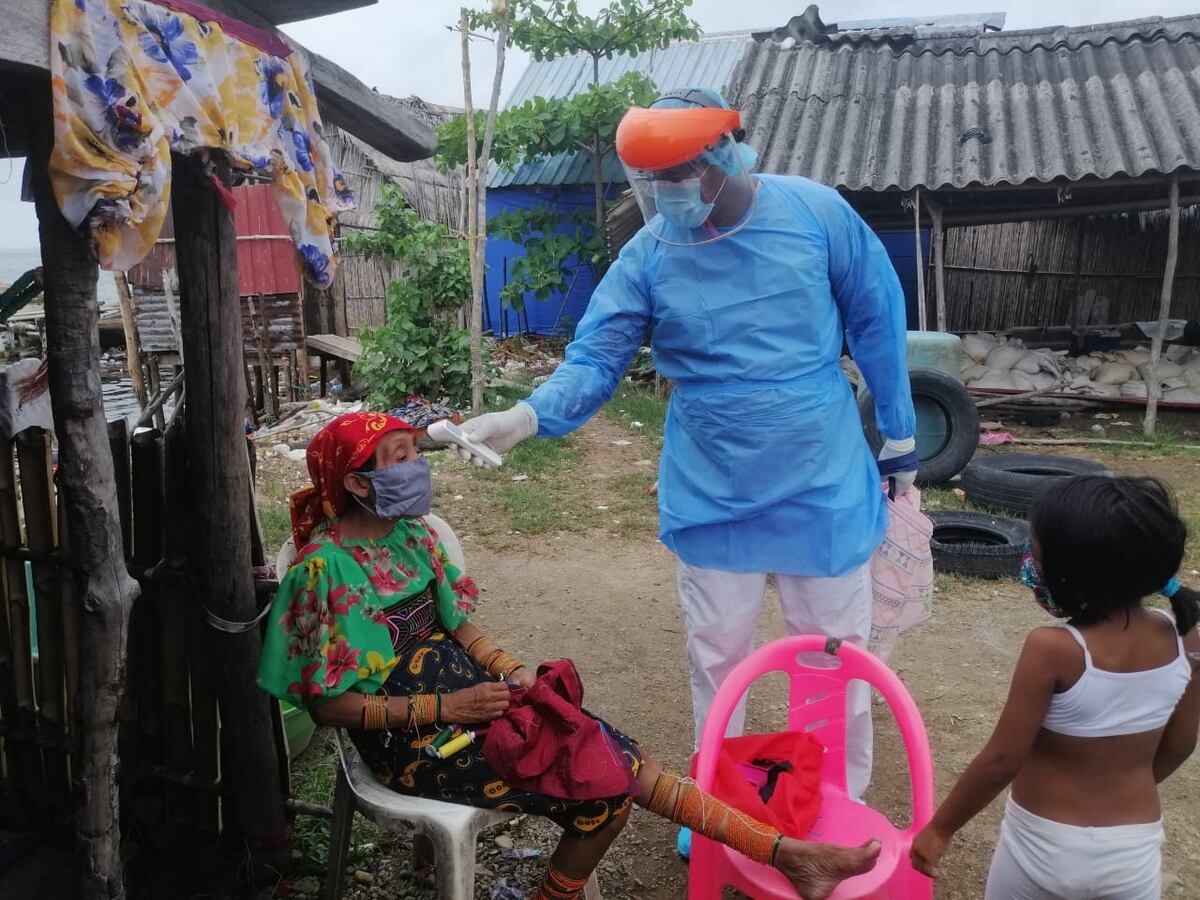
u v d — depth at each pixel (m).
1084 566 1.87
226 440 2.57
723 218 2.61
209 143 2.17
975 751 3.71
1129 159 8.91
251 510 2.75
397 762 2.33
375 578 2.38
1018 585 5.37
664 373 2.88
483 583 5.52
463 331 10.29
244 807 2.82
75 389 2.08
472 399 9.89
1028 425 10.00
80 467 2.12
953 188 9.14
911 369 7.39
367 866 2.96
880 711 4.04
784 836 2.32
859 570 2.81
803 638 2.65
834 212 2.71
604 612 5.12
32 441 2.66
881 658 3.09
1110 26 11.38
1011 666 4.42
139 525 2.72
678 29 14.04
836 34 12.21
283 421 10.88
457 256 10.20
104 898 2.37
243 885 2.85
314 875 2.90
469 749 2.30
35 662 3.04
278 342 12.34
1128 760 1.97
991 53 10.97
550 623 4.98
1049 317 12.94
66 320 2.05
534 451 8.15
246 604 2.67
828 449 2.72
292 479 7.88
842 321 2.88
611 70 16.64
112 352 18.95
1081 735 1.94
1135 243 12.48
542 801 2.28
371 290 15.62
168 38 2.05
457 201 16.94
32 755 2.95
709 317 2.68
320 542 2.36
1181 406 10.23
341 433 2.36
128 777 2.88
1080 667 1.91
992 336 11.74
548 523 6.51
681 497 2.85
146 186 1.94
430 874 2.90
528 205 15.19
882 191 9.43
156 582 2.74
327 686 2.26
